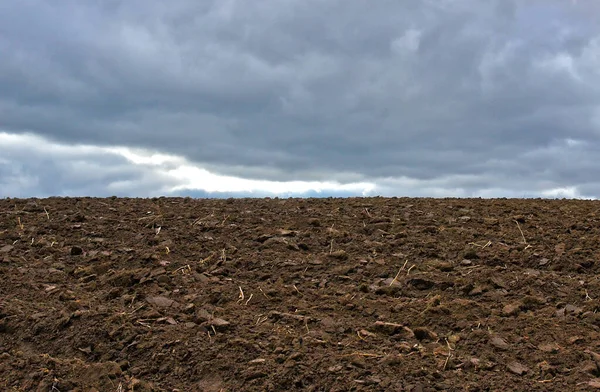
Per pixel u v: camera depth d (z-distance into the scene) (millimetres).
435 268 6777
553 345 5105
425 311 5688
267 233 7844
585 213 8930
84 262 6996
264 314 5691
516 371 4688
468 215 8766
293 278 6555
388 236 7785
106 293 6109
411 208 9180
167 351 5000
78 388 4621
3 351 5168
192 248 7348
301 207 9305
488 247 7363
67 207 9086
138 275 6434
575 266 6828
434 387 4488
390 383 4527
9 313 5594
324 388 4547
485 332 5277
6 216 8445
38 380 4699
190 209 9133
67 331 5348
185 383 4695
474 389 4457
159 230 7918
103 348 5098
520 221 8484
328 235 7789
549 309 5828
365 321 5602
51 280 6492
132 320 5484
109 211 8922
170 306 5820
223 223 8266
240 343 5051
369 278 6578
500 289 6301
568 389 4445
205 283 6391
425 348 5090
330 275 6605
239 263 6906
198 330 5312
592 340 5195
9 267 6781
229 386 4613
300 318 5539
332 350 5023
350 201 9859
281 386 4574
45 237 7699
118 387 4594
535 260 7000
